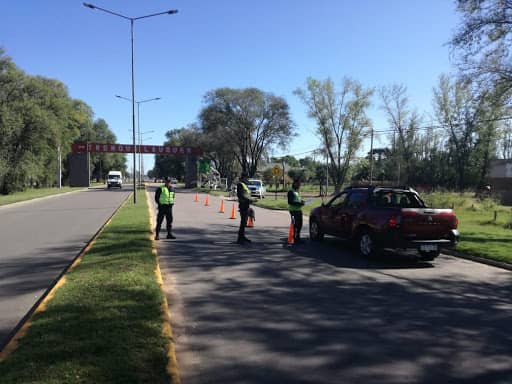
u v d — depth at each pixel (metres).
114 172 72.25
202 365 4.36
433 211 9.81
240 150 70.38
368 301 6.80
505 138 48.84
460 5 16.53
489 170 53.88
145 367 3.88
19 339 4.46
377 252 10.19
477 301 6.95
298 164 127.62
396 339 5.18
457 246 11.73
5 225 16.61
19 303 6.38
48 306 5.61
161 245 12.05
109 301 5.85
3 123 41.00
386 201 10.79
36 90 48.16
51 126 46.47
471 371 4.34
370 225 10.20
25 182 49.78
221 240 13.16
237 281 7.97
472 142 50.62
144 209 22.81
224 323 5.64
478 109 18.03
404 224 9.62
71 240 12.59
